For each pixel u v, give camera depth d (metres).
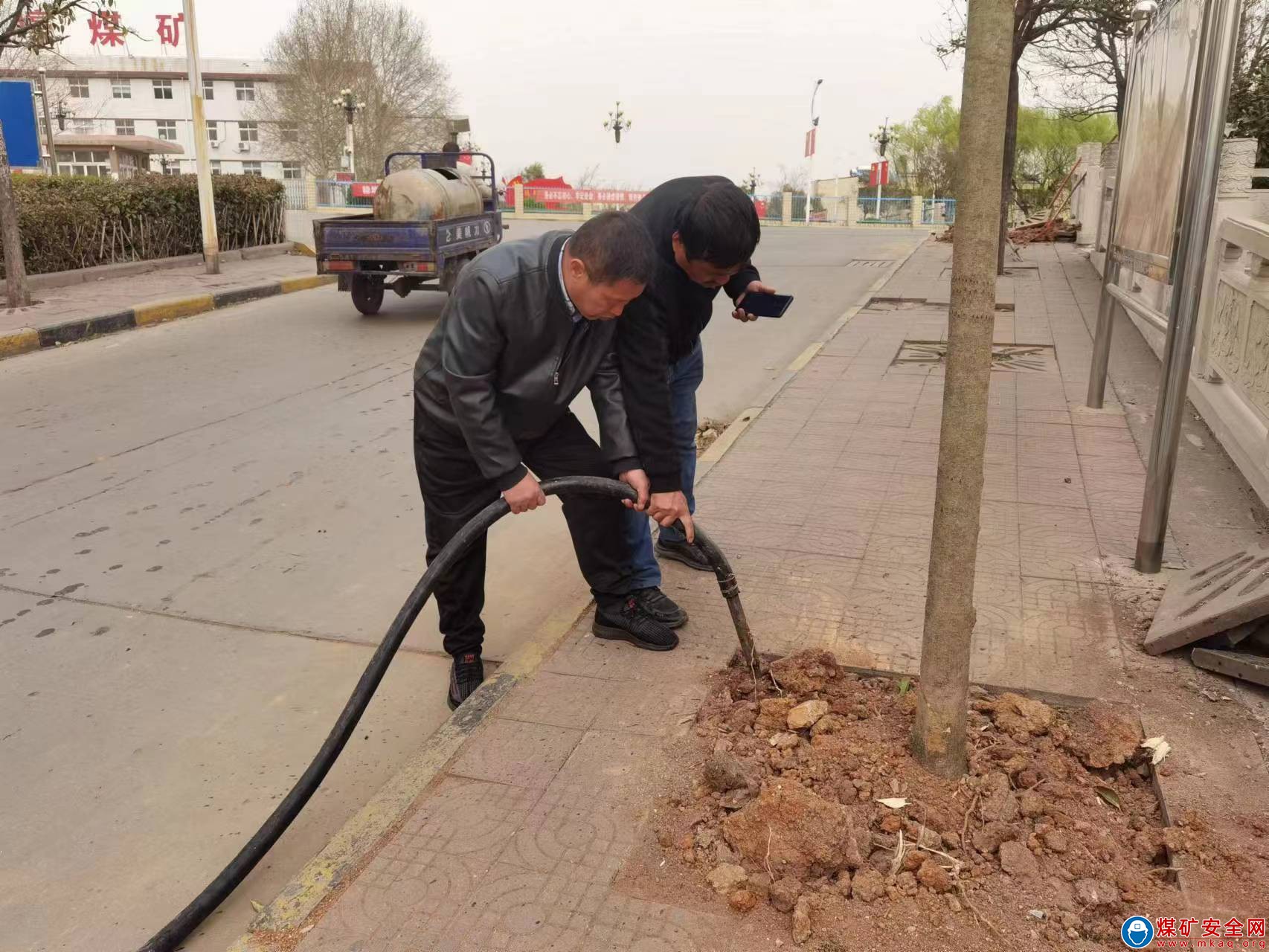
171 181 14.45
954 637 2.41
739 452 5.55
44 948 2.42
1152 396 6.53
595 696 3.01
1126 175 4.97
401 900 2.21
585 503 3.14
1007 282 12.30
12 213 10.36
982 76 2.07
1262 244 5.00
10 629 3.98
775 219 34.16
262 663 3.74
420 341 9.59
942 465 2.34
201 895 2.45
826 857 2.19
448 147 12.73
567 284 2.68
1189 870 2.20
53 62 46.31
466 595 3.27
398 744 3.25
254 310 11.50
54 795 2.99
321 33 52.75
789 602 3.60
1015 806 2.40
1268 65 12.16
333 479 5.70
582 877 2.27
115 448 6.29
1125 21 13.80
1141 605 3.49
